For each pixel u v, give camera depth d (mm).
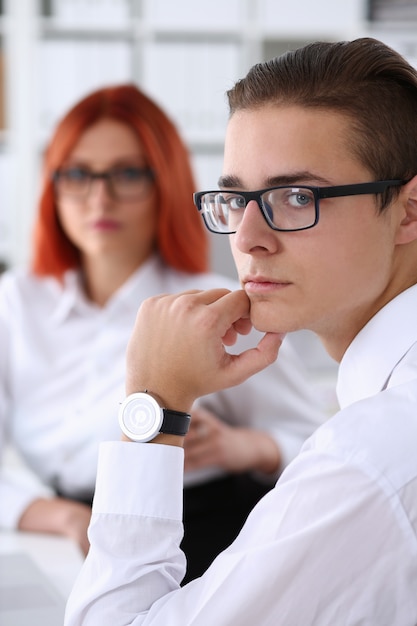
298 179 938
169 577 998
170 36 4793
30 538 1822
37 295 2264
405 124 965
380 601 867
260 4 4828
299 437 2189
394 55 981
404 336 996
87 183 2168
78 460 2115
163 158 2182
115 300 2170
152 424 1030
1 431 2209
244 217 958
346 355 1044
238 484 2127
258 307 997
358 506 855
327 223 938
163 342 1049
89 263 2238
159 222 2201
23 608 1381
